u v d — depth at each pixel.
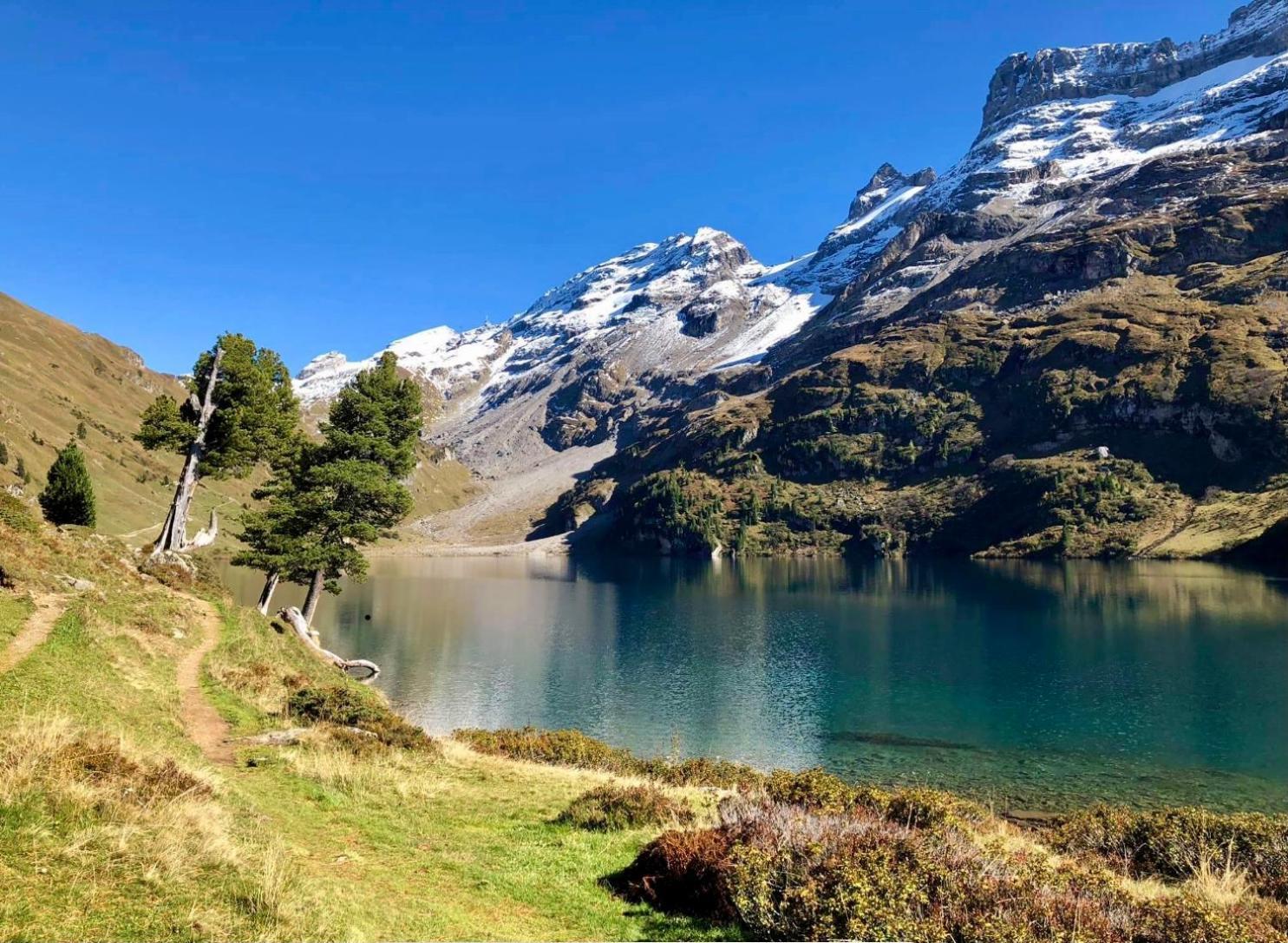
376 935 9.77
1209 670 73.38
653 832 17.17
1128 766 47.28
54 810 9.50
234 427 47.38
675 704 63.03
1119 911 12.17
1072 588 139.75
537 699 63.78
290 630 48.31
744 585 170.88
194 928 8.02
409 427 54.09
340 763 19.59
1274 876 17.62
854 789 20.19
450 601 138.88
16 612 22.30
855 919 10.83
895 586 158.00
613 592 160.00
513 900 12.54
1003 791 42.97
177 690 24.45
